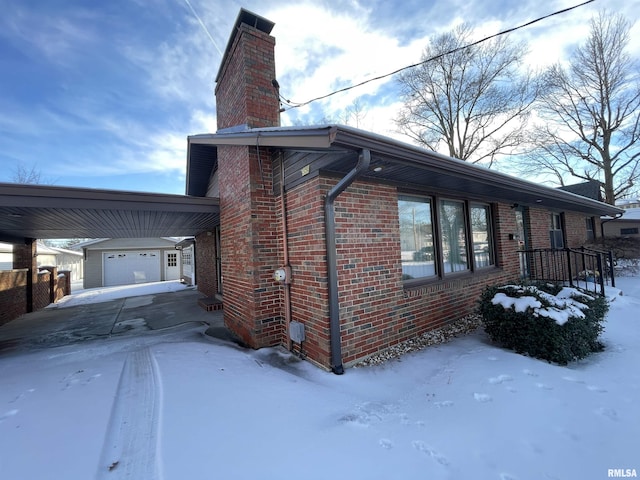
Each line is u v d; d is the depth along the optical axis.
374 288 3.89
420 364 3.51
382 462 1.82
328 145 2.66
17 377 3.50
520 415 2.26
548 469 1.74
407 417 2.38
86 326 6.75
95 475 1.76
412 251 4.67
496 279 5.99
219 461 1.83
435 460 1.84
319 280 3.53
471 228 5.63
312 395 2.79
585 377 2.86
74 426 2.29
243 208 4.60
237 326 5.06
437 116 18.44
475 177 4.10
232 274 5.27
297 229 3.95
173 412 2.41
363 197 3.85
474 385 2.79
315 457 1.87
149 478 1.72
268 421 2.30
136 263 19.08
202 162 7.76
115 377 3.29
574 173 18.41
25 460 1.90
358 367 3.54
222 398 2.67
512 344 3.65
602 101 16.70
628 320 4.84
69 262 25.83
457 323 4.95
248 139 4.02
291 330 3.90
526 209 7.41
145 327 6.35
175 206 5.50
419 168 3.50
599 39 15.94
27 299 9.10
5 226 6.95
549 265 7.74
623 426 2.09
